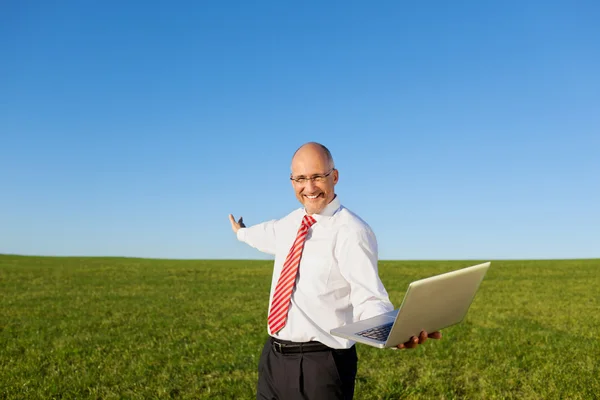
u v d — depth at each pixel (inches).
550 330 476.4
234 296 799.7
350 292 141.9
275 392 143.4
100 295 815.1
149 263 1657.2
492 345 397.4
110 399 273.0
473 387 292.5
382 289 132.3
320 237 140.5
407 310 100.4
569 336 440.5
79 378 310.0
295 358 138.6
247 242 173.5
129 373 322.7
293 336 138.0
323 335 136.9
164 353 381.1
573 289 861.8
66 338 446.9
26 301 737.6
